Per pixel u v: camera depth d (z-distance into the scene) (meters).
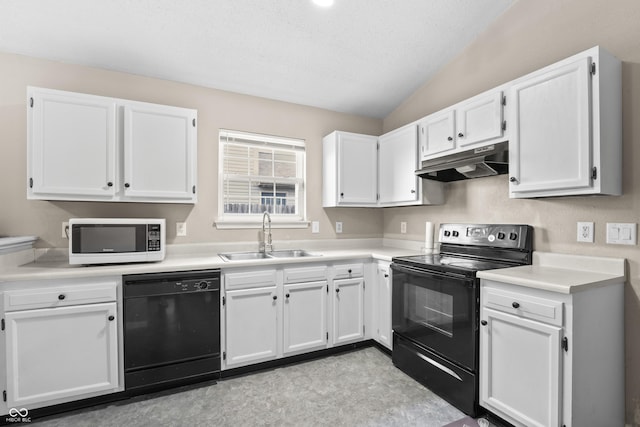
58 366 1.83
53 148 2.02
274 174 3.13
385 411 1.90
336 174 3.03
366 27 2.29
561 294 1.45
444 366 2.01
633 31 1.66
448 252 2.63
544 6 2.06
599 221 1.78
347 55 2.56
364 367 2.47
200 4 1.99
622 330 1.67
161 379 2.06
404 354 2.37
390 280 2.61
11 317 1.74
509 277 1.65
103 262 2.05
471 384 1.83
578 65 1.60
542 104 1.76
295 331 2.50
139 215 2.54
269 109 3.06
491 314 1.75
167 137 2.32
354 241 3.43
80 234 2.00
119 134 2.20
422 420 1.82
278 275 2.43
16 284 1.77
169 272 2.09
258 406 1.96
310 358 2.61
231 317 2.26
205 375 2.21
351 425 1.78
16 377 1.76
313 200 3.25
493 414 1.83
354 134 3.11
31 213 2.24
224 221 2.81
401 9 2.15
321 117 3.31
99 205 2.42
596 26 1.80
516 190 1.88
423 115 3.03
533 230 2.10
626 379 1.67
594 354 1.52
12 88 2.20
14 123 2.21
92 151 2.11
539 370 1.53
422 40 2.46
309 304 2.55
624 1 1.69
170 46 2.29
